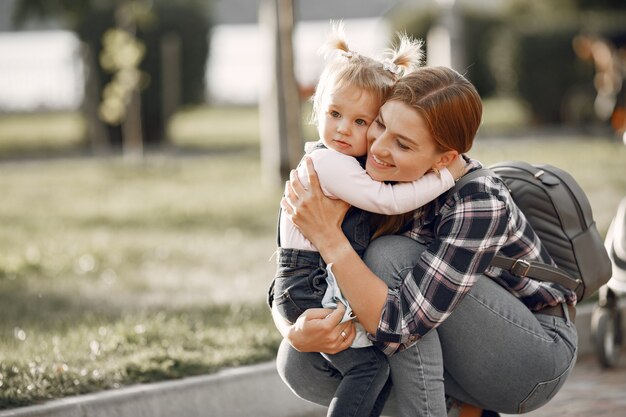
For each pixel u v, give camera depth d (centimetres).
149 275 814
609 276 412
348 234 359
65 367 487
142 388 477
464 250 343
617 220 570
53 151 2120
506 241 363
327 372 372
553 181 404
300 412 521
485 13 2978
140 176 1605
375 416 362
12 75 2444
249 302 685
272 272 821
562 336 373
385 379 357
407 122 336
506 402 370
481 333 358
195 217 1148
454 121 338
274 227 1072
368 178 346
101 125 2166
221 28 3906
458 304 346
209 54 2427
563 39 2419
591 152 1734
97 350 531
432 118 335
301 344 348
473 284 346
